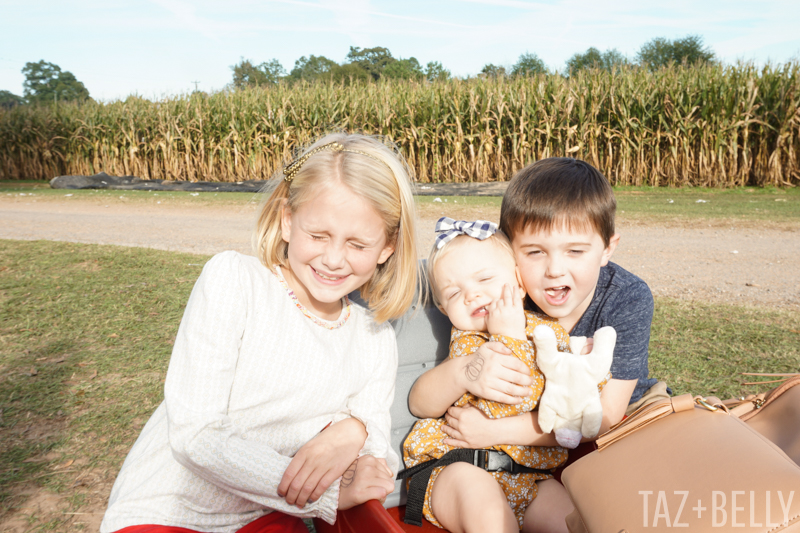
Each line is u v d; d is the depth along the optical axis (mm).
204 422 1185
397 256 1429
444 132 12836
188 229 8438
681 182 12008
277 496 1217
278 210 1393
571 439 1439
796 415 1342
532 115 12195
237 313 1286
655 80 11852
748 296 4746
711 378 3164
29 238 7637
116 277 5383
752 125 11531
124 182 14523
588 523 1052
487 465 1518
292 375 1323
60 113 17234
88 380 3244
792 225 7734
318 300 1375
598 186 1504
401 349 1702
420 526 1522
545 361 1431
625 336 1596
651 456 1052
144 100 15820
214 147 14430
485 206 9695
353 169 1255
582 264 1493
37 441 2627
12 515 2129
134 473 1292
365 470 1282
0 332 3963
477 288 1558
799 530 849
